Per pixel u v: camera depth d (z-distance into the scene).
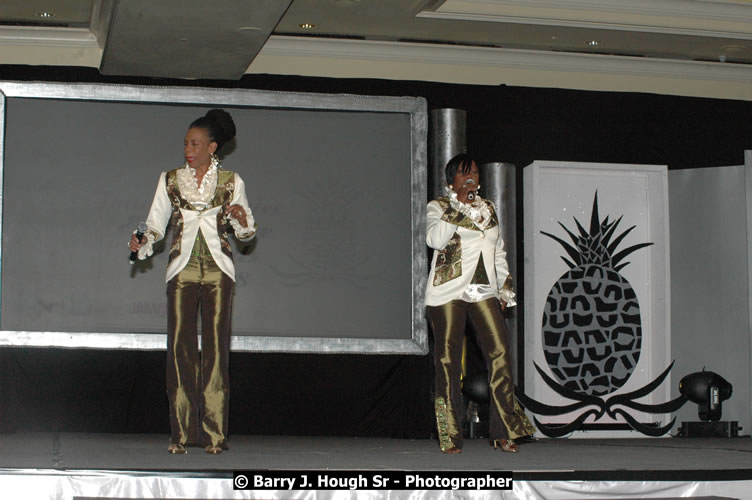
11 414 6.38
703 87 7.64
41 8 6.24
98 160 6.52
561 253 7.18
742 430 7.18
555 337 7.09
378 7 6.32
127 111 6.57
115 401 6.52
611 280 7.25
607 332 7.19
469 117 7.18
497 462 4.65
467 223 5.06
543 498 4.09
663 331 7.18
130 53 6.12
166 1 5.18
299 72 7.00
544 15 6.64
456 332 5.11
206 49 6.05
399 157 6.88
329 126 6.80
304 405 6.74
